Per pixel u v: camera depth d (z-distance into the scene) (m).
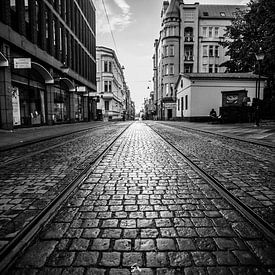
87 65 38.44
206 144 9.36
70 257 2.09
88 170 5.18
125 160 6.29
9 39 14.85
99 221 2.78
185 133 14.73
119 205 3.25
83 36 35.94
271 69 25.84
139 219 2.83
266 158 6.43
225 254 2.13
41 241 2.35
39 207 3.19
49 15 21.75
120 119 69.06
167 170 5.20
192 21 53.56
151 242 2.33
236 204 3.23
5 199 3.48
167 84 54.81
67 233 2.50
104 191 3.83
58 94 25.27
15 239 2.34
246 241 2.34
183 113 35.53
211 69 54.81
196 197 3.55
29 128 18.17
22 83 17.67
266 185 4.09
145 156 6.87
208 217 2.87
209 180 4.38
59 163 5.93
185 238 2.40
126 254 2.13
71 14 29.56
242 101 23.44
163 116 56.94
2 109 14.87
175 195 3.64
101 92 55.59
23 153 7.53
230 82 30.98
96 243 2.31
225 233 2.49
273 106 27.56
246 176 4.66
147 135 13.80
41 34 20.00
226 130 15.29
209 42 54.34
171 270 1.92
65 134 13.88
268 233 2.46
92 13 43.12
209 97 31.00
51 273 1.89
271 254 2.12
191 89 30.88
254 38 29.30
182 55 53.78
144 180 4.43
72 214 2.97
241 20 33.03
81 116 35.91
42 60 19.69
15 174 4.89
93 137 12.59
